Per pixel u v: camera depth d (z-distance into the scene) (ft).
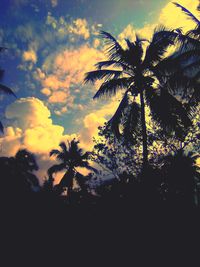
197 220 47.88
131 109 59.00
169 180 67.56
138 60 60.13
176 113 55.77
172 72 56.70
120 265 32.27
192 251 35.35
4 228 41.73
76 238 41.91
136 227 46.47
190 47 53.62
